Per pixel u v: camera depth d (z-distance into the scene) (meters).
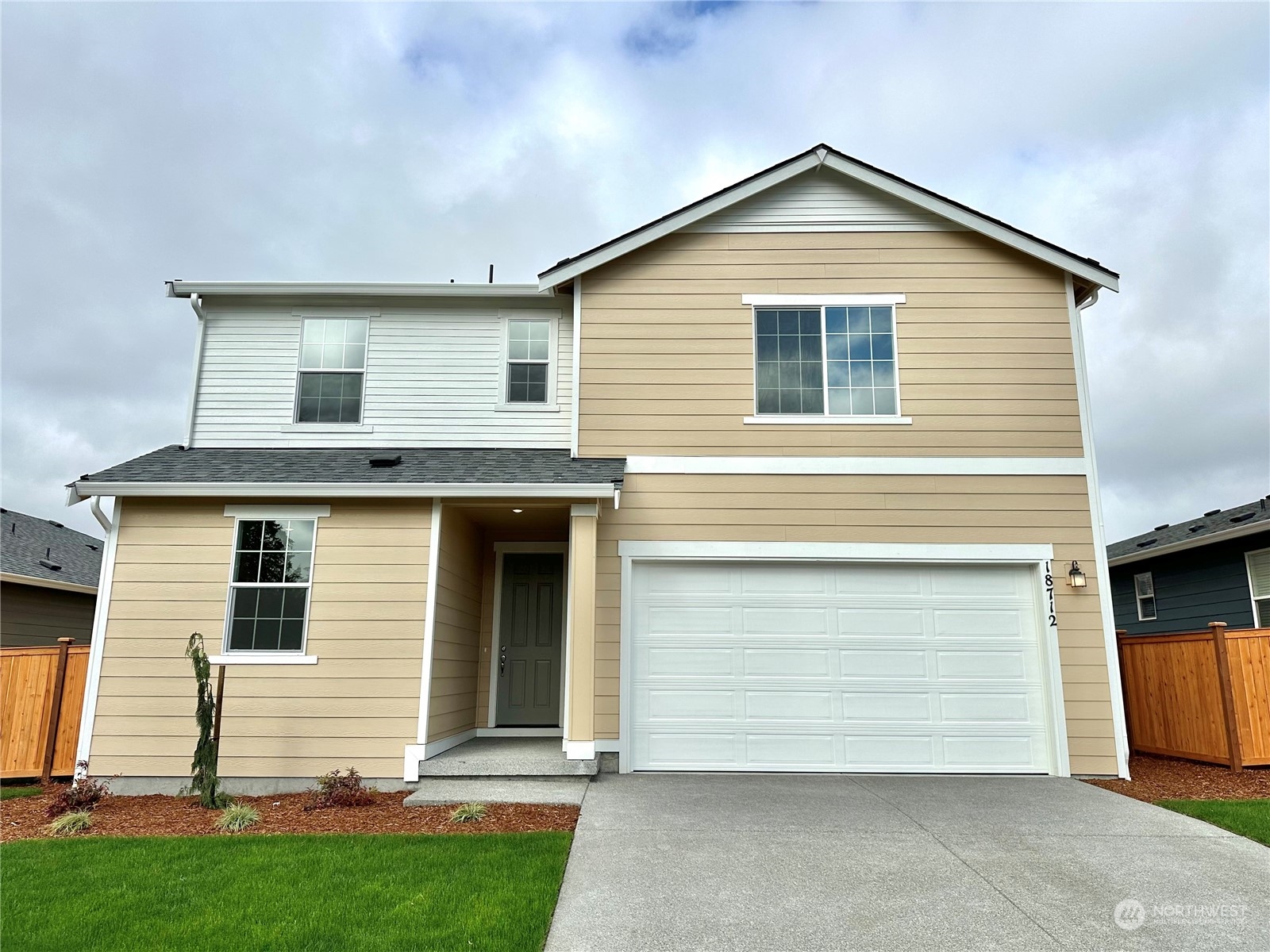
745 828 6.28
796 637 9.12
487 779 8.03
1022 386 9.63
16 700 9.05
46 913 4.39
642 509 9.34
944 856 5.62
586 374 9.74
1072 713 8.83
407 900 4.59
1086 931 4.37
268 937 4.07
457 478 8.60
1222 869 5.39
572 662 8.36
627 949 4.09
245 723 8.12
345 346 10.55
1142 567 16.75
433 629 8.41
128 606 8.39
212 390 10.36
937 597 9.23
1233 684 9.13
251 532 8.64
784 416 9.57
